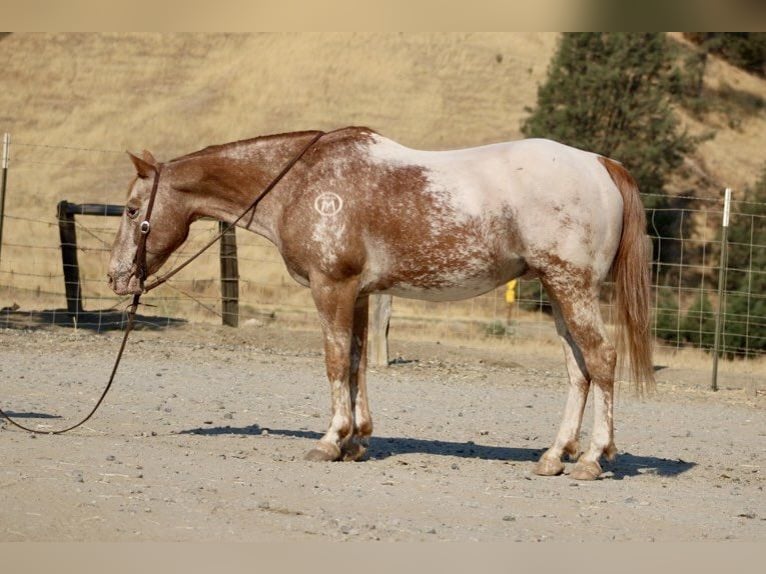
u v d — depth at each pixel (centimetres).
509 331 2683
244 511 741
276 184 942
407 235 901
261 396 1340
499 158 906
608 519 780
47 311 2084
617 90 4234
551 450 939
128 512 720
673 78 4556
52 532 672
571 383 943
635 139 4222
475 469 946
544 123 4262
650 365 921
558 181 891
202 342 1853
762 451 1151
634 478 950
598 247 900
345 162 924
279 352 1797
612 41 4275
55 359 1569
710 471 1016
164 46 5472
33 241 3594
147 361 1608
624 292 920
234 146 961
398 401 1374
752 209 3678
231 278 2045
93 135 4662
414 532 711
